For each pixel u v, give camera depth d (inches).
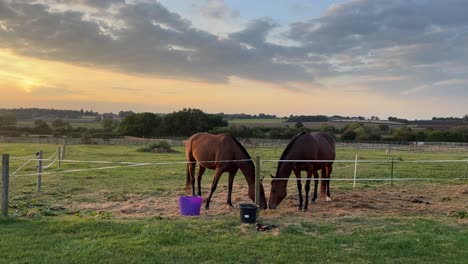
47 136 2324.1
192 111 2773.1
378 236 247.4
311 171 353.1
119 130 2751.0
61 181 557.0
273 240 236.1
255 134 2511.1
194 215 316.2
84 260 197.5
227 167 355.3
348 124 3006.9
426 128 2871.6
